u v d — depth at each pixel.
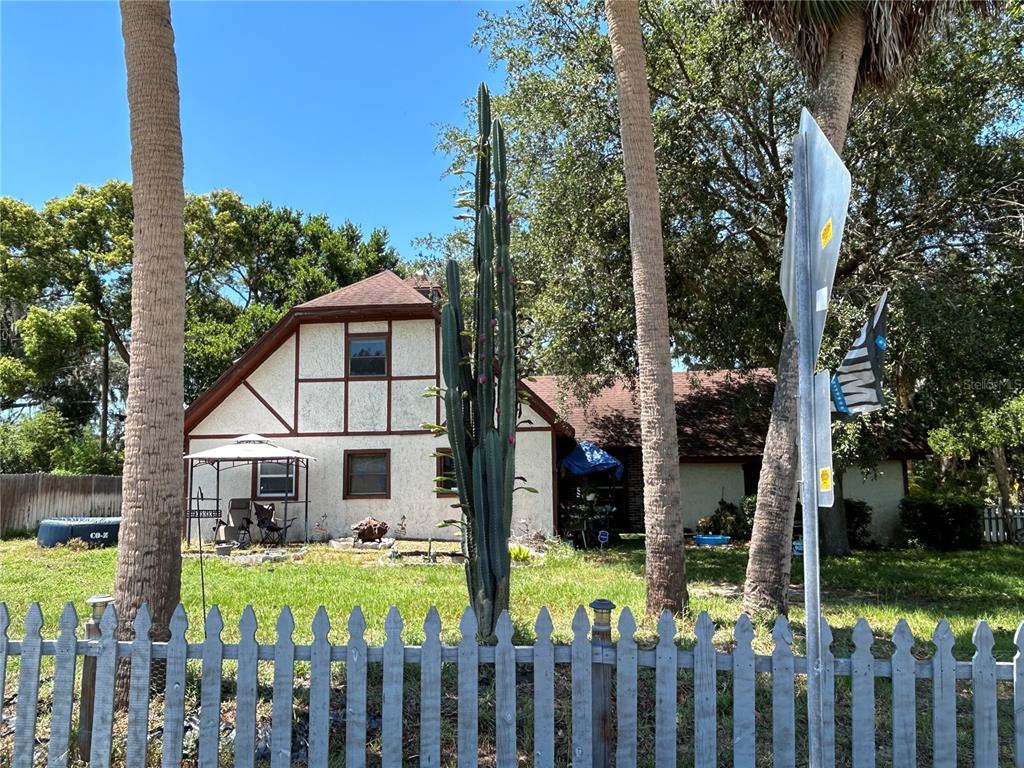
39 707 4.86
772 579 8.05
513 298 6.45
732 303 13.77
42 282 30.16
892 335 10.45
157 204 5.23
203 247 33.75
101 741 3.71
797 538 17.36
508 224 6.45
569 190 12.85
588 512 18.52
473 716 3.63
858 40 8.30
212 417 19.73
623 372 14.88
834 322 11.02
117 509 23.59
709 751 3.60
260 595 9.83
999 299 11.18
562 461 19.38
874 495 19.30
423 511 18.98
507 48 13.42
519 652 3.68
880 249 13.09
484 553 6.06
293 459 18.03
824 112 8.18
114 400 38.34
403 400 19.33
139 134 5.27
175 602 5.04
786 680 3.57
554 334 13.38
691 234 13.14
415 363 19.39
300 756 4.23
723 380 22.31
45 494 20.91
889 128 11.74
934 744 3.54
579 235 13.05
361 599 9.50
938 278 11.66
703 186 12.63
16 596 9.89
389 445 19.25
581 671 3.66
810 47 8.45
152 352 5.12
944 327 9.81
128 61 5.33
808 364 2.86
